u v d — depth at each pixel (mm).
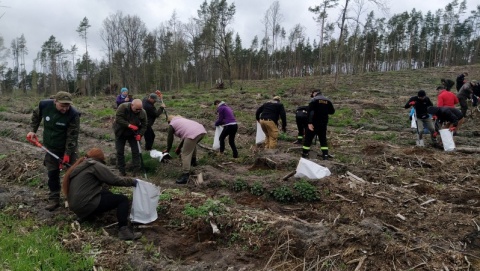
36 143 6148
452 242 4852
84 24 55719
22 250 4648
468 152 9328
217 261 4648
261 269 4398
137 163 8047
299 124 10555
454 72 39219
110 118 16094
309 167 6895
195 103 21297
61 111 5957
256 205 6328
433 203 6059
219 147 9609
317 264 4312
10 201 6480
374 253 4418
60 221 5684
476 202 6055
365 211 5770
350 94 23375
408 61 69125
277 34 59594
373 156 8812
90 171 5262
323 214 5816
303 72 75250
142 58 59812
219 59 50688
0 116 18266
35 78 65250
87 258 4574
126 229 5184
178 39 55656
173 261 4625
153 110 9562
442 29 68812
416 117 10195
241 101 21250
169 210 5816
